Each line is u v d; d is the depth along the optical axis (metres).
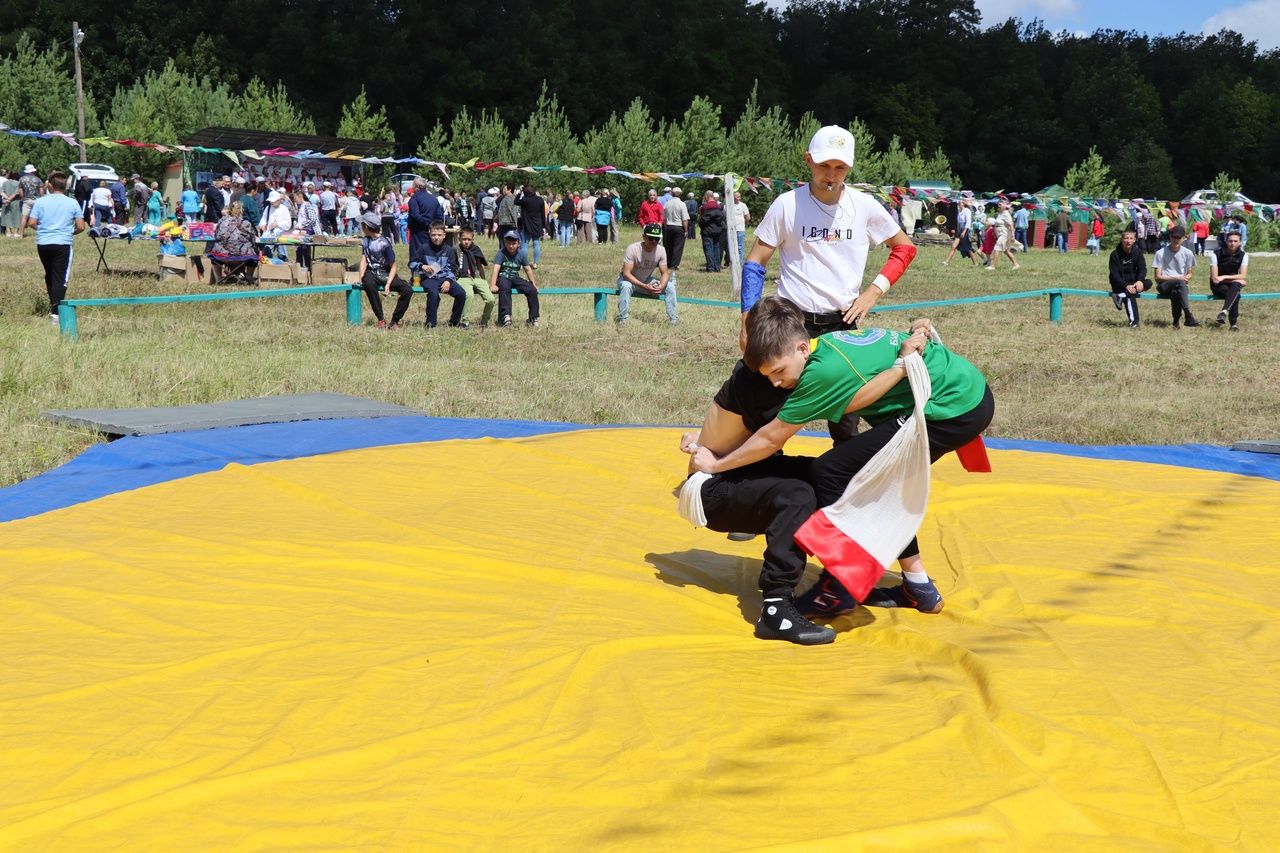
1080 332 17.39
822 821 2.86
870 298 5.77
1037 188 87.06
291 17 69.06
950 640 4.23
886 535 4.32
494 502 6.10
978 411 4.45
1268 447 8.18
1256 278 30.69
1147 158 82.38
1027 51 88.69
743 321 5.93
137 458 7.18
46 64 51.31
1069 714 3.51
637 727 3.40
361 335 14.53
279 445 7.68
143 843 2.75
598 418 9.87
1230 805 2.97
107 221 32.62
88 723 3.39
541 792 3.01
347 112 57.34
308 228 30.72
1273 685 3.78
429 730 3.33
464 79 70.38
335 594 4.57
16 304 16.19
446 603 4.50
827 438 8.41
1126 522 5.95
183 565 4.92
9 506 6.12
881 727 3.42
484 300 16.27
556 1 76.31
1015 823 2.83
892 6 88.44
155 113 52.16
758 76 81.69
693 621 4.47
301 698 3.56
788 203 5.76
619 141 52.72
